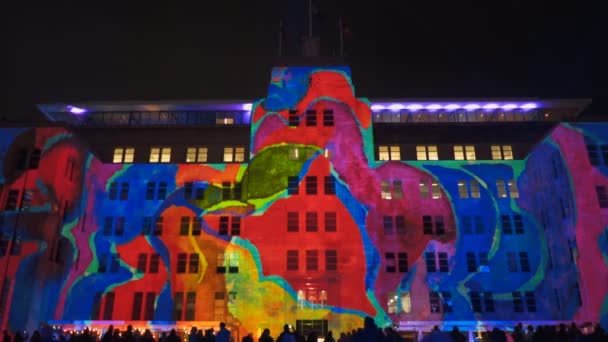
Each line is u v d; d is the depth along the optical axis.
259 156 61.41
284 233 58.00
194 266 58.28
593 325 46.41
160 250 59.06
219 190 61.56
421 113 67.44
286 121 63.00
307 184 60.12
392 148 63.25
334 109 63.59
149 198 61.53
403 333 53.97
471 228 59.25
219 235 59.47
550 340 26.56
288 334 24.03
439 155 62.91
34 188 51.25
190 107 67.31
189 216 60.59
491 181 61.38
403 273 56.97
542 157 58.06
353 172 60.62
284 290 55.81
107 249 59.12
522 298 56.41
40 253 49.00
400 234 58.69
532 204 60.16
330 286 55.81
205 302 56.47
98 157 62.75
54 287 51.09
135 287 57.59
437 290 56.47
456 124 64.31
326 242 57.53
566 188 52.62
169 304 56.75
